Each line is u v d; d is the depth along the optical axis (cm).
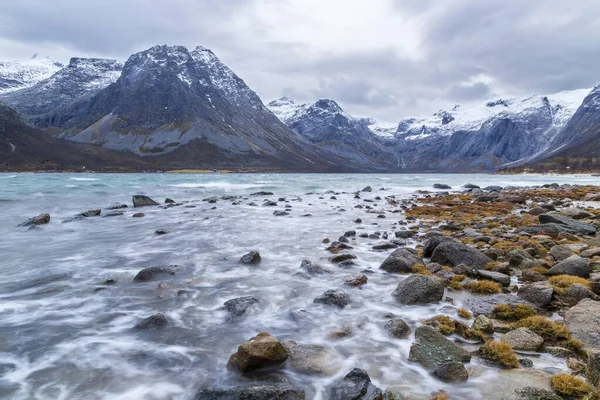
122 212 2641
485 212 2558
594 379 541
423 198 3919
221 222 2250
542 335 695
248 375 599
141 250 1499
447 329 730
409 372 604
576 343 650
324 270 1166
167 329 772
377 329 766
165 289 1011
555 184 6081
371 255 1377
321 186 6650
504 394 520
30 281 1084
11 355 665
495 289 945
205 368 627
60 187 5172
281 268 1223
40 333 754
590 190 4550
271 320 816
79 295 969
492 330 729
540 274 1041
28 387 569
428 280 926
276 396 523
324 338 730
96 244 1622
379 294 970
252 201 3603
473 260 1152
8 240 1705
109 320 819
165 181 8100
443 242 1225
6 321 811
